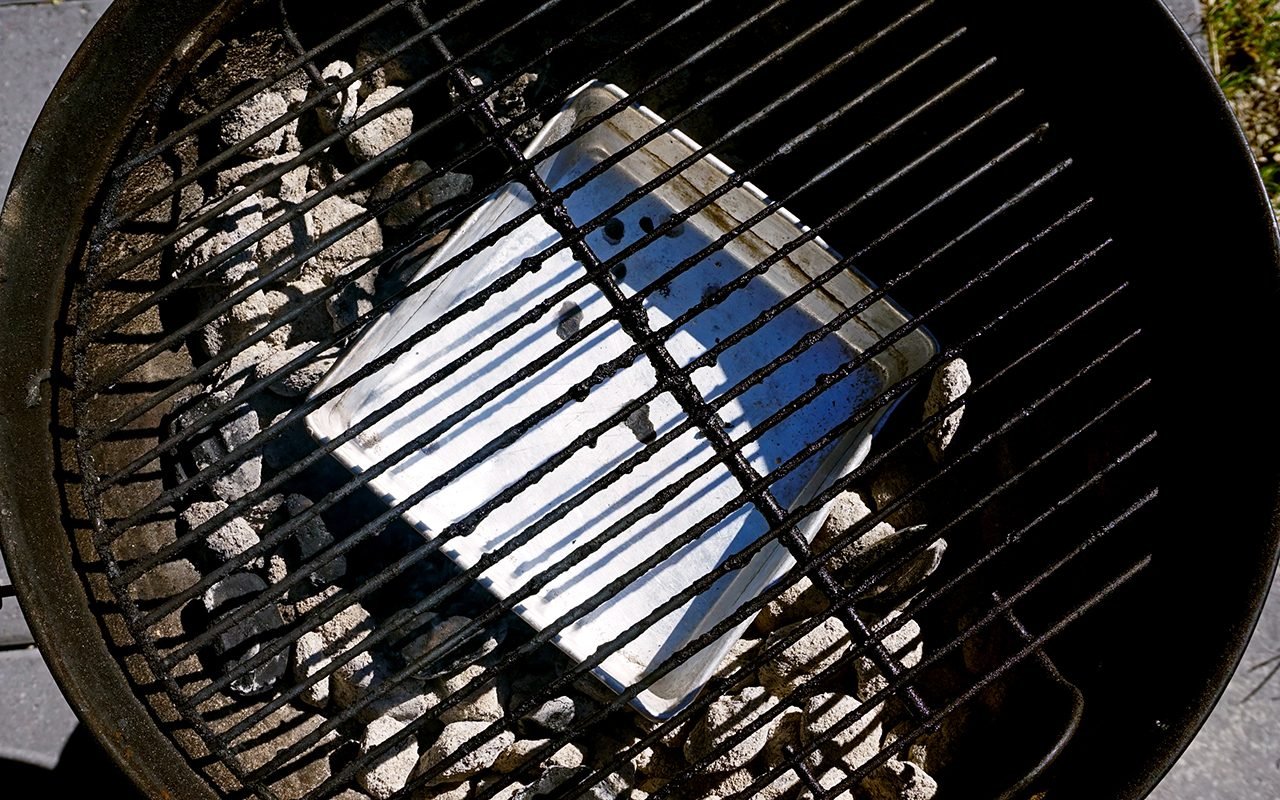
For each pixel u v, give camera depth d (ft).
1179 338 3.74
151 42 3.45
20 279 3.44
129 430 3.99
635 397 4.28
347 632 4.06
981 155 4.30
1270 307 3.44
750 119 3.45
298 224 4.17
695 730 4.09
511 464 4.19
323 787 3.35
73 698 3.15
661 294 4.39
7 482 3.29
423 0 3.72
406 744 4.03
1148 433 3.80
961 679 4.09
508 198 4.13
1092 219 3.98
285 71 3.43
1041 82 4.04
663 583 4.18
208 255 4.02
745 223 3.46
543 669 4.17
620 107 3.48
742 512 4.22
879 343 3.46
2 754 4.63
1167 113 3.67
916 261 4.52
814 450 3.42
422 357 4.20
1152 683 3.46
